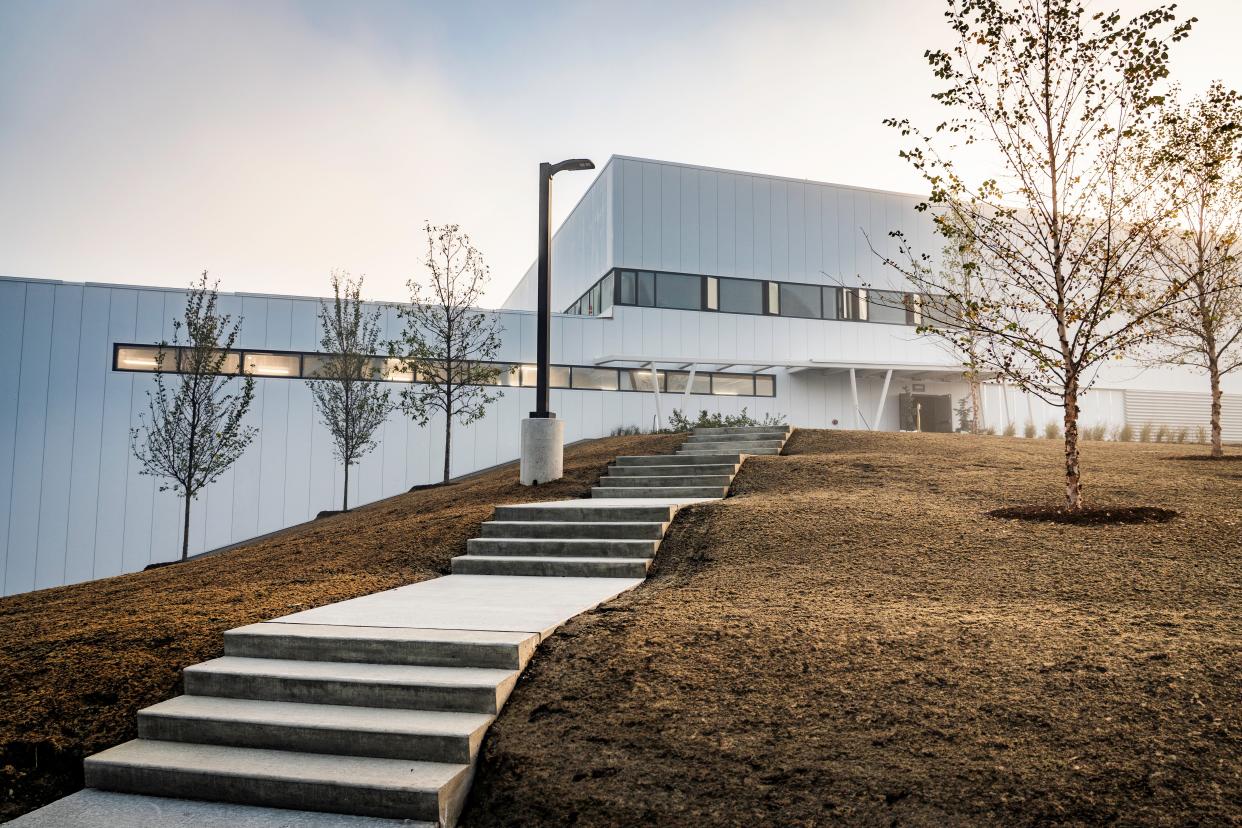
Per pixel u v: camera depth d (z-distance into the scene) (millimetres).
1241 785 3074
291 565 8352
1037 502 8289
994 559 6285
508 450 21734
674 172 23969
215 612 6023
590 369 22734
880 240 26203
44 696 4617
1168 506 7707
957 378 25156
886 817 3111
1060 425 26297
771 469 11141
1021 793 3143
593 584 6703
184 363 19172
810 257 25281
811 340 24969
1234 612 4766
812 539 7250
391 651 4656
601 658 4504
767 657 4371
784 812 3199
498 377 21844
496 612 5477
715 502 9156
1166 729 3438
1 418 17875
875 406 25328
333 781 3578
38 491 17922
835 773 3365
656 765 3537
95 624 6055
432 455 21031
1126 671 3934
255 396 19688
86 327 18641
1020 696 3787
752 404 24062
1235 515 7117
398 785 3492
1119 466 10531
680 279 23734
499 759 3730
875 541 7043
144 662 4965
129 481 18547
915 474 10195
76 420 18328
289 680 4383
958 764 3342
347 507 19891
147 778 3842
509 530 8484
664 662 4391
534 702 4141
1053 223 8078
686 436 14844
